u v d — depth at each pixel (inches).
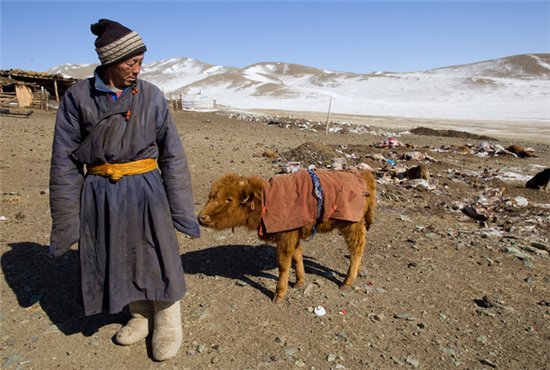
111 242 136.8
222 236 273.7
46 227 270.4
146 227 140.5
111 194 135.7
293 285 211.3
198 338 166.7
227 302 193.5
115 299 139.5
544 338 177.3
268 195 186.4
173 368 150.0
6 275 210.1
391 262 242.7
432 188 430.9
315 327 177.2
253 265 233.6
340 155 571.5
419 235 287.1
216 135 864.9
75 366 149.9
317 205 184.9
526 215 361.1
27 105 1261.1
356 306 195.0
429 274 229.3
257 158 559.5
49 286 201.9
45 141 602.5
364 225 211.3
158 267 143.9
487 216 344.2
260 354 158.7
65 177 135.8
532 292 215.8
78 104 130.6
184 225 145.9
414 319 186.2
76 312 181.9
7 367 148.3
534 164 657.0
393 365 157.0
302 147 565.0
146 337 165.3
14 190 343.9
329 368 153.4
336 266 235.9
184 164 144.7
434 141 1023.0
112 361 152.7
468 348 169.2
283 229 182.9
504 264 246.5
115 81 131.4
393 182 450.0
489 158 695.7
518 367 159.2
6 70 1395.2
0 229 263.6
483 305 199.9
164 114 139.6
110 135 131.2
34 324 172.7
